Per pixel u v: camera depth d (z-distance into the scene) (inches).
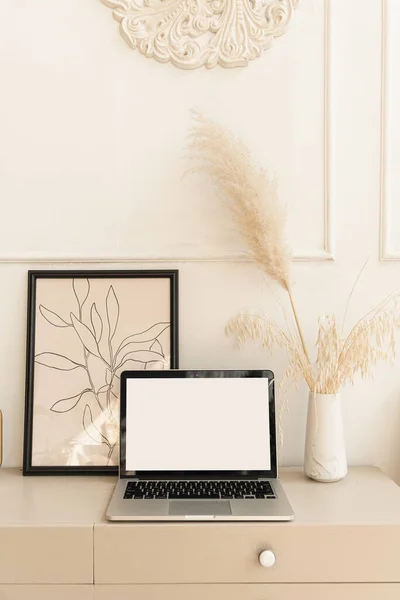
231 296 58.6
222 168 53.7
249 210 52.9
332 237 58.1
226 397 53.5
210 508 45.8
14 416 58.7
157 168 58.2
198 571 44.2
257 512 44.8
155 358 57.4
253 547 44.1
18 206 58.4
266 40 57.5
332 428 53.3
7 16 57.9
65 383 57.3
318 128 58.2
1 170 58.3
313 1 57.7
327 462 53.0
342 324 58.7
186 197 58.2
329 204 58.0
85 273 58.0
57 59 58.0
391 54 57.9
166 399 53.5
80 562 44.1
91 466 56.1
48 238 58.5
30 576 44.1
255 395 53.5
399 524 44.1
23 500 49.2
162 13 57.5
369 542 44.1
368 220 58.6
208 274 58.6
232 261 58.4
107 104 58.1
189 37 57.8
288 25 57.7
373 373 59.0
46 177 58.3
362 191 58.5
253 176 53.3
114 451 56.4
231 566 44.2
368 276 58.8
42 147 58.3
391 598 44.3
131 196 58.2
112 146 58.2
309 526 44.0
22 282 58.8
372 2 57.7
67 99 58.1
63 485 53.0
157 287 58.0
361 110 58.2
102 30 57.9
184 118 58.2
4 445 58.5
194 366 58.6
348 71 58.1
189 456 52.6
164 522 44.4
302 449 58.9
